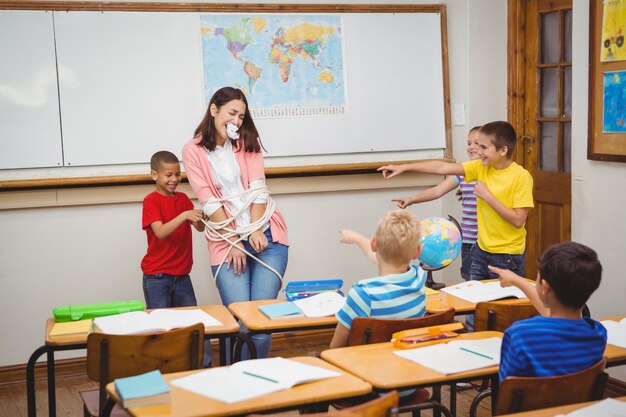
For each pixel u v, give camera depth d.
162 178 4.01
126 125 4.54
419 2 5.16
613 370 3.95
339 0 4.97
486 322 2.90
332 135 4.97
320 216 5.05
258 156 3.87
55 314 2.99
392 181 5.14
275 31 4.81
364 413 1.79
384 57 5.06
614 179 3.83
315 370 2.14
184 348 2.61
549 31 4.89
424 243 3.22
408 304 2.67
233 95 3.72
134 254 4.65
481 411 3.82
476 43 5.05
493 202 3.84
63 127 4.43
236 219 3.77
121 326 2.77
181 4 4.61
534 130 5.03
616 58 3.74
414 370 2.19
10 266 4.44
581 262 2.14
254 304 3.24
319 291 3.43
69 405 4.07
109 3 4.48
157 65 4.58
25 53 4.34
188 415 1.83
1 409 4.05
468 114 5.08
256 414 1.89
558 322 2.13
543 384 2.02
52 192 4.43
